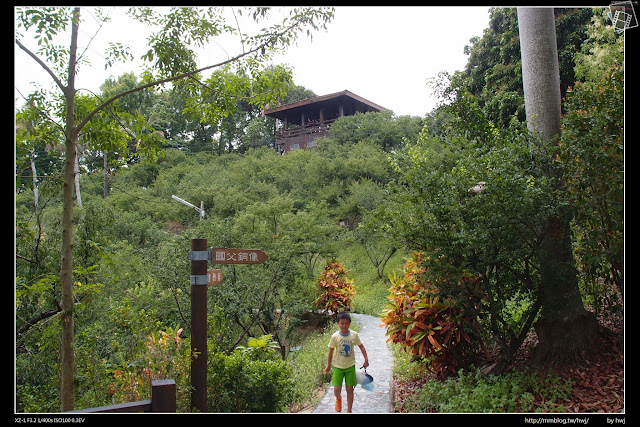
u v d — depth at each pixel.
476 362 5.12
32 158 4.74
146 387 4.38
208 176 27.38
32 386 5.48
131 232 18.28
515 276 4.73
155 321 5.32
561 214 4.44
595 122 4.18
